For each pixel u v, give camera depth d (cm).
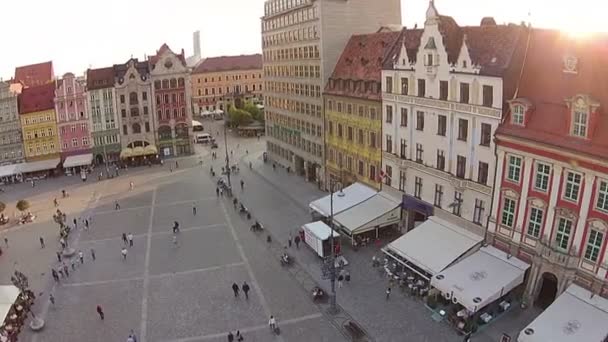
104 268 5853
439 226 5272
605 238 3766
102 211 7969
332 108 7625
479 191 4850
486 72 4584
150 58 11650
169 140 11725
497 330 4141
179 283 5394
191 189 8981
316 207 6575
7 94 10544
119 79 11081
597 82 3891
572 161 3884
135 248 6394
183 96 11581
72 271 5819
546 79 4306
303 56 8394
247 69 18912
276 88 9881
